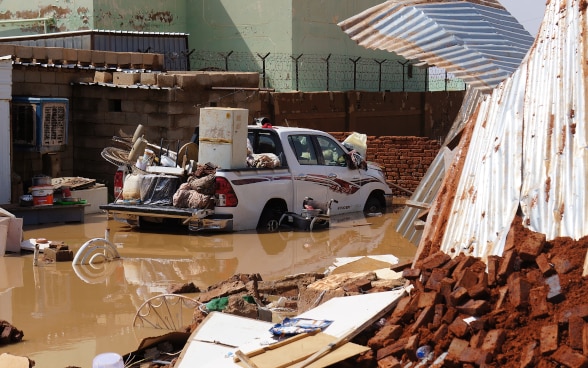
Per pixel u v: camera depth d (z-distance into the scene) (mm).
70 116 18438
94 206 16078
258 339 6129
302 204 14820
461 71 7812
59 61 18047
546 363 4863
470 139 7477
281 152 14680
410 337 5500
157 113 17328
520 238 5863
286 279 9820
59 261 11648
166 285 10258
